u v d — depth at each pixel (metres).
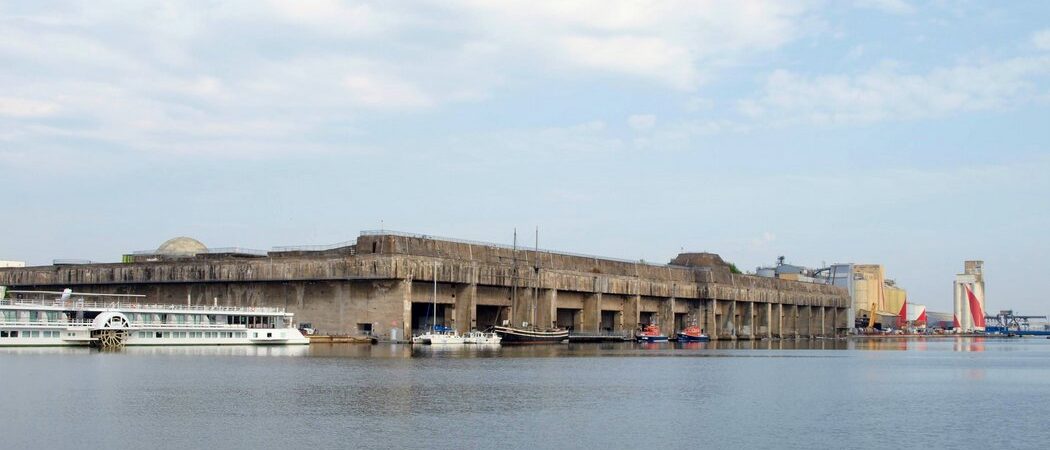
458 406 78.62
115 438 62.12
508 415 74.00
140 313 151.88
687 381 105.88
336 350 155.88
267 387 90.38
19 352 130.88
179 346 156.00
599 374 114.75
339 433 64.75
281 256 198.75
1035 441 65.19
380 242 186.75
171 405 76.88
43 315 142.50
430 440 62.56
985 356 191.25
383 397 83.75
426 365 122.75
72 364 112.00
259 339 166.88
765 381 107.75
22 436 62.47
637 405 81.50
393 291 185.50
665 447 61.59
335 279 188.38
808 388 99.56
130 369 106.62
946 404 85.62
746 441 64.00
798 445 62.88
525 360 141.25
